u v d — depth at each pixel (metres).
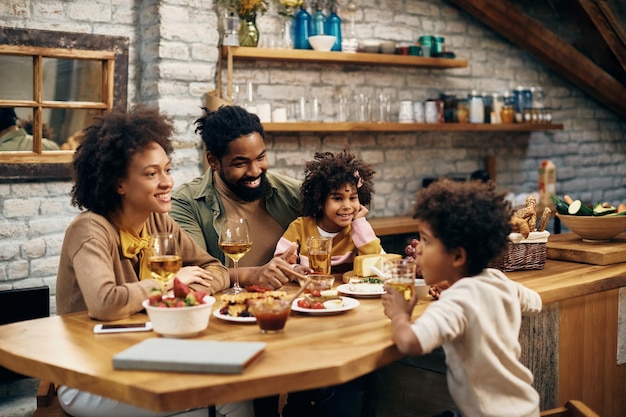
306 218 2.81
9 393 3.83
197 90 4.28
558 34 6.13
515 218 2.62
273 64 4.76
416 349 1.75
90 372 1.59
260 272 2.44
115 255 2.21
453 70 5.63
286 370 1.57
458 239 1.90
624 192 6.81
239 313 2.01
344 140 5.12
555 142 6.32
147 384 1.50
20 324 2.03
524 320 2.37
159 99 4.13
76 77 4.10
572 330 2.55
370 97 5.04
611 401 2.74
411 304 1.92
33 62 3.94
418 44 5.37
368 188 2.88
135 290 2.07
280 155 4.86
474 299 1.87
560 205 3.06
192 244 2.50
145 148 2.20
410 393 2.44
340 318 2.04
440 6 5.50
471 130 5.55
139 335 1.90
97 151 2.18
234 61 4.59
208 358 1.58
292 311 2.11
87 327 1.99
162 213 2.38
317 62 4.93
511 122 5.65
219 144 2.73
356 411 2.42
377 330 1.90
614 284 2.57
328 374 1.60
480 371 1.87
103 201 2.22
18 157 3.90
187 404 1.47
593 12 5.83
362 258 2.50
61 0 4.02
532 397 1.95
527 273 2.62
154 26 4.15
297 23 4.77
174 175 4.21
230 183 2.82
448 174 5.70
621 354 2.77
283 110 4.61
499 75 5.89
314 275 2.27
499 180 6.00
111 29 4.21
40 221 4.03
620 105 6.46
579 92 6.43
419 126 5.15
